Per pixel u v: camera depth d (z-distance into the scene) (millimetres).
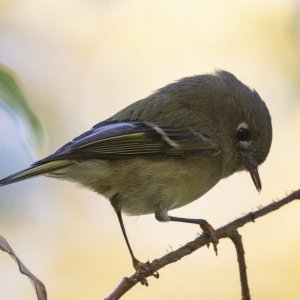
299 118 12203
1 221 6121
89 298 11273
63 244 11156
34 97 11750
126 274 11484
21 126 5039
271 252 11492
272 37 12758
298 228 11547
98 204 11469
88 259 11375
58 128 11648
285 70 12469
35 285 4969
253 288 11336
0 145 4941
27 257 10852
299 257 11398
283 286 11305
